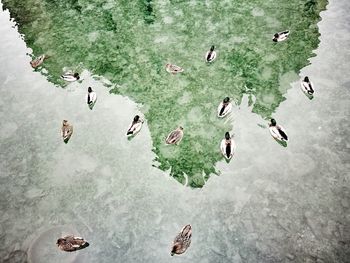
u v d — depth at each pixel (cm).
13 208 483
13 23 838
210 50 652
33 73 692
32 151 551
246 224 432
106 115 589
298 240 412
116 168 512
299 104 557
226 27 730
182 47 700
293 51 650
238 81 614
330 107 545
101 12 832
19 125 593
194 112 575
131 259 419
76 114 597
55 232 452
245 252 410
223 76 627
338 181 458
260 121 544
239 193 462
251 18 739
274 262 399
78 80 660
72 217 466
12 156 547
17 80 680
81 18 823
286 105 559
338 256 396
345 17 695
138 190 483
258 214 439
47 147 553
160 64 669
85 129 571
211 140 530
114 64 687
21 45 768
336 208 434
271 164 487
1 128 592
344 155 482
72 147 548
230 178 479
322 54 632
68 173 514
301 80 594
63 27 802
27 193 498
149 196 474
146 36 741
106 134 559
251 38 694
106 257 423
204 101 589
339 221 422
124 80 650
